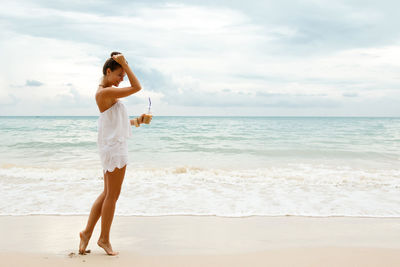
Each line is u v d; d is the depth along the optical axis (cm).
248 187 644
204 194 582
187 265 270
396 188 639
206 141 1827
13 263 268
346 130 3122
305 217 448
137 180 709
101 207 293
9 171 831
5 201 525
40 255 291
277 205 509
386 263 276
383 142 1780
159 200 536
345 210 483
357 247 322
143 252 305
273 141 1839
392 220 435
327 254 300
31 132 2600
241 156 1220
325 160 1130
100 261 275
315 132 2750
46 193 583
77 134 2362
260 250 314
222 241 345
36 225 404
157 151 1352
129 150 1383
